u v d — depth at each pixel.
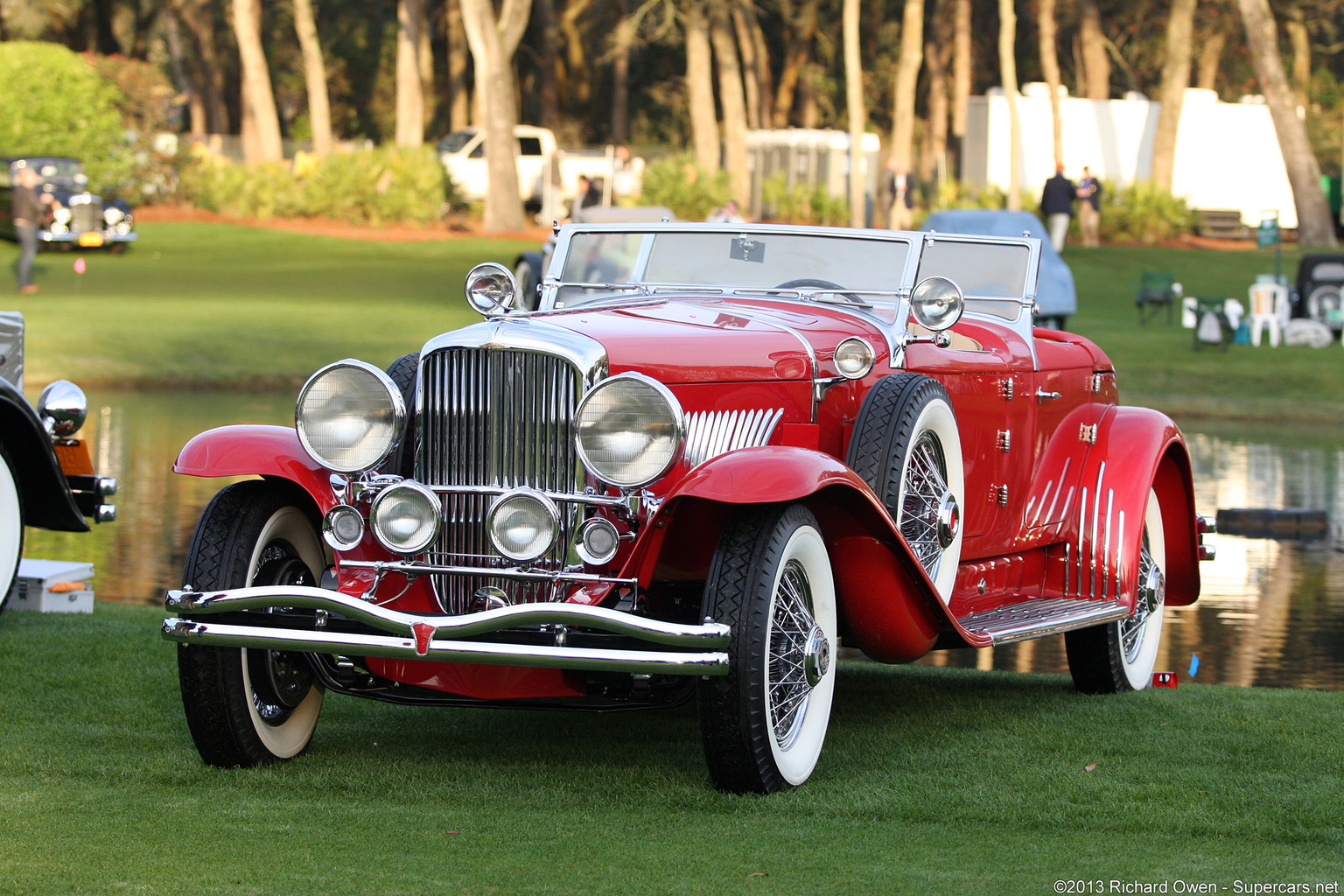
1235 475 51.16
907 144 150.75
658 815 15.55
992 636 18.73
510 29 137.38
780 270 21.09
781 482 15.22
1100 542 22.66
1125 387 70.19
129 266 108.44
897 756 18.22
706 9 159.75
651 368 16.94
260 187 139.38
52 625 25.34
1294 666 26.78
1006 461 21.05
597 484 16.38
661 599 18.12
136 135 137.50
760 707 15.74
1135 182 144.00
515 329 16.61
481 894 12.97
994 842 14.70
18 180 90.94
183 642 16.42
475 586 16.70
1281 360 76.31
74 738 18.34
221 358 71.38
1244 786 16.83
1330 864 14.09
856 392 18.48
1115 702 22.27
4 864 13.58
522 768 17.58
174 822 15.05
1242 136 152.38
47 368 68.12
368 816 15.40
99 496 25.31
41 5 178.50
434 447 16.83
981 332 21.28
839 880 13.42
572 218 122.94
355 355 73.00
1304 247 143.50
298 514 17.88
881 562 17.38
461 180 148.88
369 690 17.56
